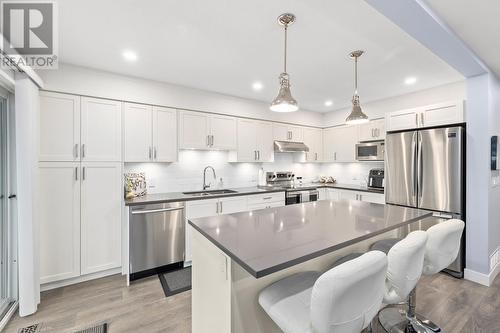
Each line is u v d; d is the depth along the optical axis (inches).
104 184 105.7
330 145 188.4
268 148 162.1
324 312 36.4
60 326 74.8
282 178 179.8
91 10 65.1
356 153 167.6
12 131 83.1
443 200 107.2
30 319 78.1
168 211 111.2
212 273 57.0
